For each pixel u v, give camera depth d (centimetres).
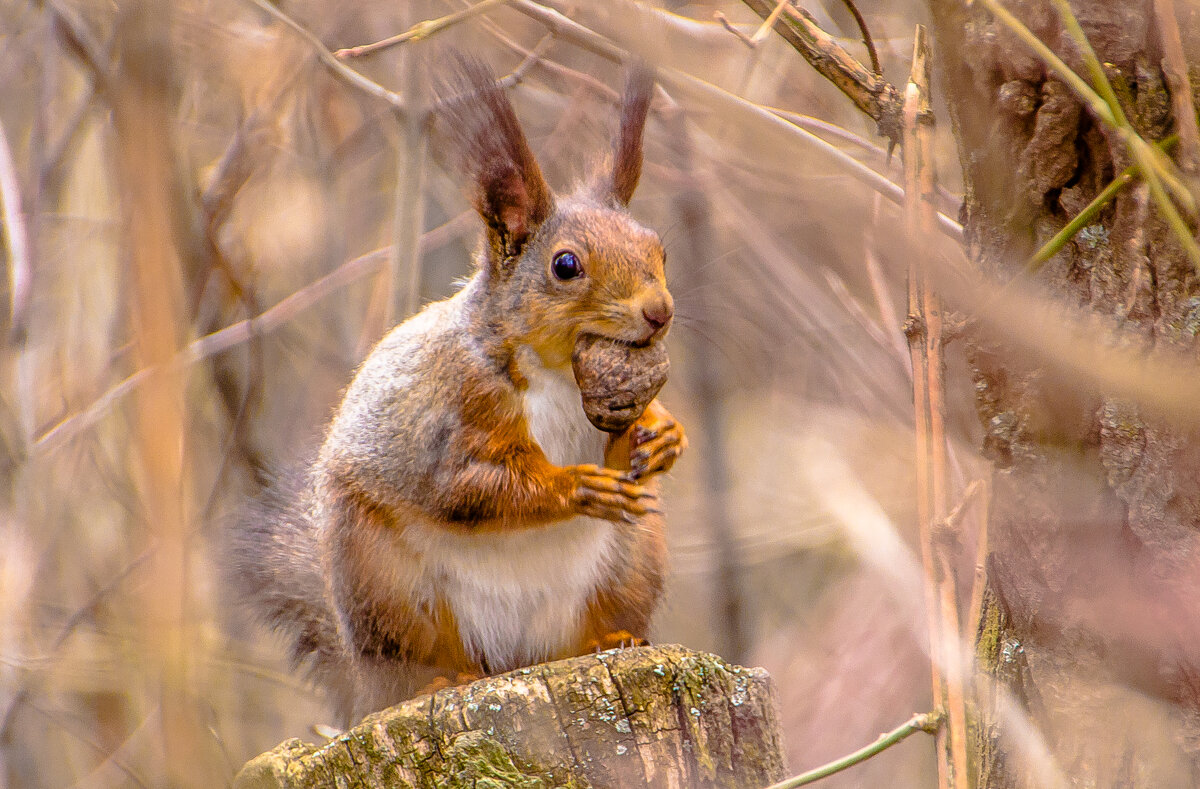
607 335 726
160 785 738
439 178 1246
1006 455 576
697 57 917
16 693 1059
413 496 773
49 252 1209
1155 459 531
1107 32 536
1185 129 507
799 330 1191
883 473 1178
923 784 1146
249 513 927
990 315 496
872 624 1223
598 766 563
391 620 790
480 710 573
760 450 1355
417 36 705
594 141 1128
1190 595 525
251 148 1127
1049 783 536
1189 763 530
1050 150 551
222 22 1088
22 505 1110
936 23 575
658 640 951
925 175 574
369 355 868
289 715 1159
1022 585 575
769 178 985
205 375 1216
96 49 1084
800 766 1145
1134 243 534
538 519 739
